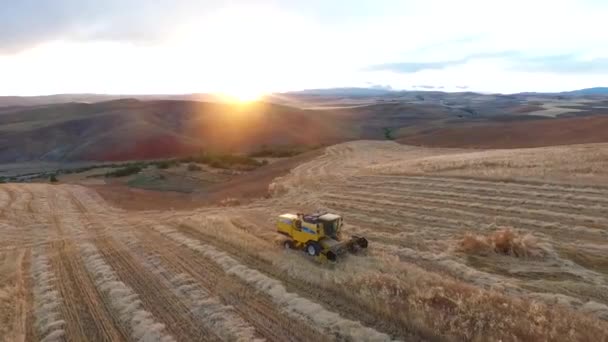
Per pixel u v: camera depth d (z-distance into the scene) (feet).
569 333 29.25
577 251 50.21
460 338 30.14
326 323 34.55
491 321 31.48
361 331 32.76
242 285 43.91
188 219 79.51
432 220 70.18
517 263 47.80
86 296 43.24
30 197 121.29
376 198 90.33
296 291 42.01
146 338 33.55
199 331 34.68
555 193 76.54
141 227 76.28
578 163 98.94
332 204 88.89
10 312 39.42
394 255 53.31
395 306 35.45
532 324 30.76
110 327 36.32
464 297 36.32
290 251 54.34
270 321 35.65
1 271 51.96
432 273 44.75
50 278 48.96
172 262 53.01
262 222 76.23
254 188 136.15
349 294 39.24
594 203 68.74
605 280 41.68
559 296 37.81
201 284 44.78
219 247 59.41
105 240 66.69
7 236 73.92
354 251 53.47
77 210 104.17
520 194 79.05
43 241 68.90
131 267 51.88
